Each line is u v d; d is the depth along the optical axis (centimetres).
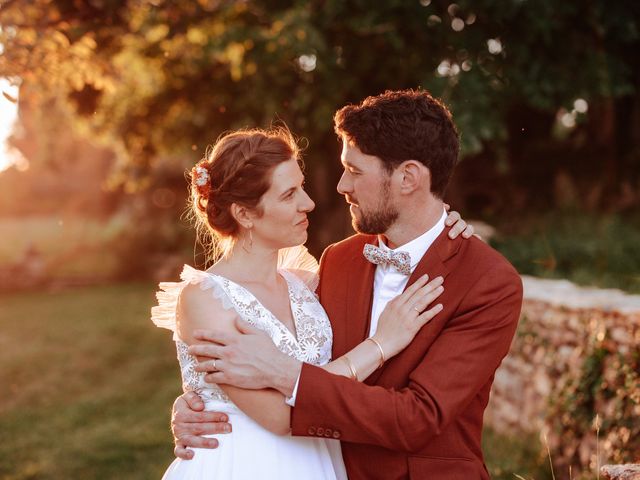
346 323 222
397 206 206
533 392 452
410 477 201
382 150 201
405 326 200
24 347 961
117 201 2488
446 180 211
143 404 684
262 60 716
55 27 419
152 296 1352
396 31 747
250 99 870
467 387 196
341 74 802
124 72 852
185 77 934
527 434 455
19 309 1309
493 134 739
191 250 1602
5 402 718
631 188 1038
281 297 221
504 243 867
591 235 858
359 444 210
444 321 203
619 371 361
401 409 188
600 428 366
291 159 212
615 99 1024
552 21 750
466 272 205
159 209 1750
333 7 714
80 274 1656
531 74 768
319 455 211
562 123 1255
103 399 703
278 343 208
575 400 391
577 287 500
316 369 192
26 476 507
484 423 524
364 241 236
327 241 1173
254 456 201
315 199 1212
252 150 209
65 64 453
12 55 399
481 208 1209
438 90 720
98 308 1248
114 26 538
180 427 207
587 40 803
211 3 630
